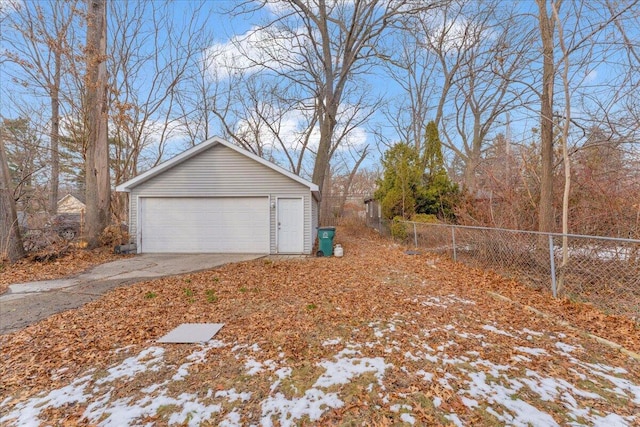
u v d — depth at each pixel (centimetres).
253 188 1059
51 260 877
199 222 1063
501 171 995
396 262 879
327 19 1407
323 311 469
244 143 2009
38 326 423
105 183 1077
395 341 364
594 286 552
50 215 1120
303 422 234
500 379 284
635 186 669
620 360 318
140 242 1049
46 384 285
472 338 371
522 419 232
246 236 1066
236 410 247
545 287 582
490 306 489
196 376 295
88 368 312
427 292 570
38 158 1417
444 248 948
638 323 408
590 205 706
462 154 1891
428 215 1289
